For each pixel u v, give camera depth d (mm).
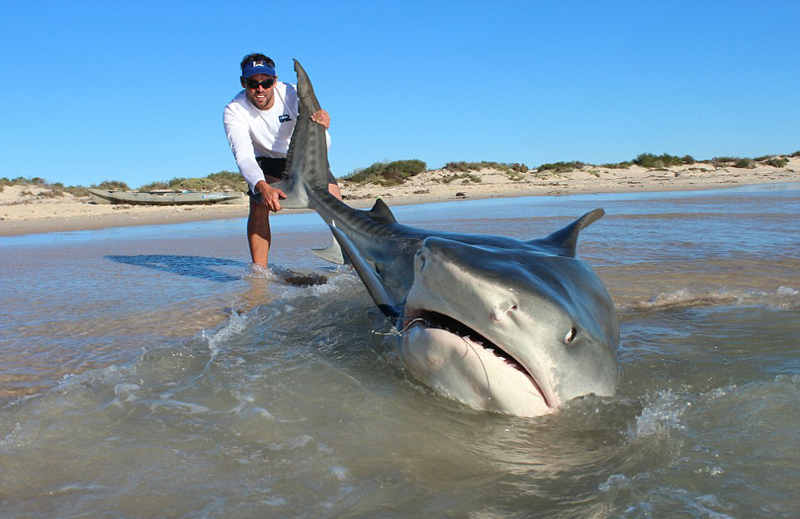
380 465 2006
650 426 2195
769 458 1918
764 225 9344
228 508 1741
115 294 5090
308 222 14312
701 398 2432
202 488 1853
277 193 5562
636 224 9945
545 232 8953
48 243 10172
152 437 2188
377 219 4746
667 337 3438
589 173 49781
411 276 3820
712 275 5246
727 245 7152
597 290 2789
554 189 31547
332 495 1815
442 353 2404
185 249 8586
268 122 6344
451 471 1971
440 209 16531
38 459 2039
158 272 6344
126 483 1885
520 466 2006
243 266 6750
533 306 2242
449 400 2533
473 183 41312
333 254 5910
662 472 1867
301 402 2494
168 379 2809
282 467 1979
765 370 2791
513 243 3451
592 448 2125
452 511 1730
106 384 2738
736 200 16375
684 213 12008
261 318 3922
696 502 1689
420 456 2072
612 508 1687
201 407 2451
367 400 2512
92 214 18422
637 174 51719
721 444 2033
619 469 1949
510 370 2320
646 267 5707
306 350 3189
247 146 6094
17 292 5250
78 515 1719
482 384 2359
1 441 2170
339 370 2836
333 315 3975
